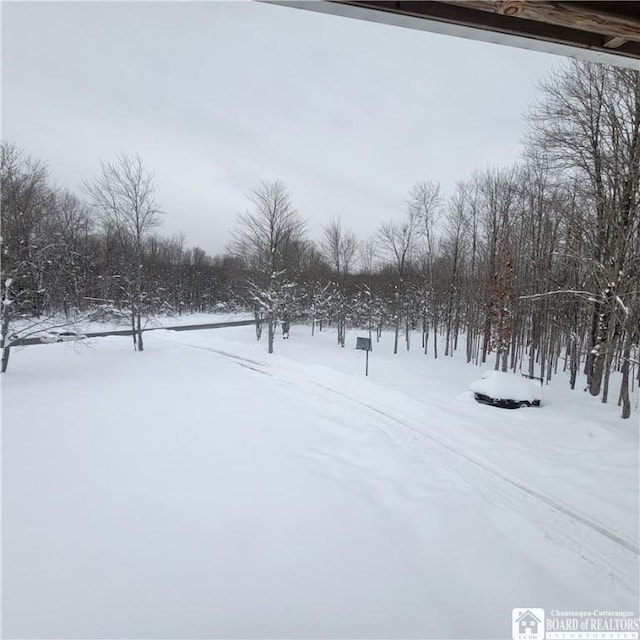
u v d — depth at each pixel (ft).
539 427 25.48
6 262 49.03
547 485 17.48
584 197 35.73
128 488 17.71
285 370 50.11
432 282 87.71
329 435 24.95
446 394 36.04
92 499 16.69
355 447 22.76
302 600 10.77
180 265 160.86
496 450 21.67
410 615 10.25
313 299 98.94
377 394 36.35
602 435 22.63
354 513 15.48
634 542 13.37
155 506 16.07
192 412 30.55
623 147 32.42
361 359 60.80
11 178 54.49
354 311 104.63
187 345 75.72
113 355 63.36
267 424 27.35
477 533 14.05
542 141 39.63
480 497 16.61
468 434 24.36
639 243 29.66
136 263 79.92
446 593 11.10
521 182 68.08
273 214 72.13
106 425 27.35
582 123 34.32
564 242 43.93
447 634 9.63
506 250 59.00
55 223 83.82
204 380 43.47
